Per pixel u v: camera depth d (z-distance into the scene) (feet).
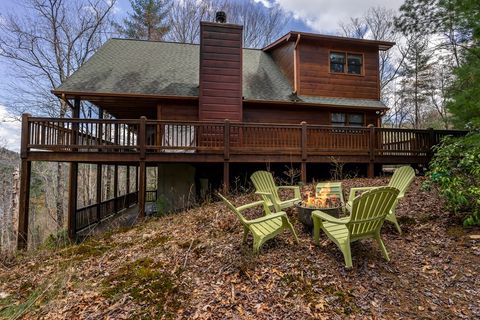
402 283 9.87
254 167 31.07
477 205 13.12
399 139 28.58
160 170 30.73
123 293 10.24
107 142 24.29
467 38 25.20
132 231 18.31
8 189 37.11
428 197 17.12
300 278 10.26
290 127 25.98
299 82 35.42
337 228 12.31
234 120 30.25
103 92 27.68
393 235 13.39
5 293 11.30
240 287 10.00
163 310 9.23
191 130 26.08
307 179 32.48
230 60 30.50
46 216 48.44
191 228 16.61
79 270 12.58
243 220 12.19
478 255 11.02
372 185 22.07
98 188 31.81
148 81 31.55
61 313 9.45
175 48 39.68
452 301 8.95
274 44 39.99
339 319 8.43
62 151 22.17
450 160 15.42
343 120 36.06
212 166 31.14
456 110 19.98
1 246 17.72
